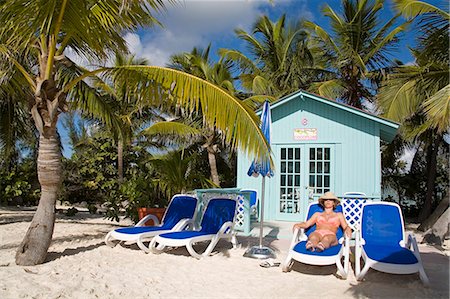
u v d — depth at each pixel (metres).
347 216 9.41
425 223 11.62
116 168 21.00
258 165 7.65
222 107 5.69
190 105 5.90
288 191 12.62
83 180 20.50
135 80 6.42
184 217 8.55
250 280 5.84
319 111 12.48
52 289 5.00
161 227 8.30
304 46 20.80
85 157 20.56
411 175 18.22
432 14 10.37
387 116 11.98
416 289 5.43
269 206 12.71
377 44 18.52
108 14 6.21
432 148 16.09
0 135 12.40
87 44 6.52
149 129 16.34
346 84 19.06
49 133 6.25
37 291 4.87
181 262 6.87
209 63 20.75
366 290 5.39
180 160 11.58
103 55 6.62
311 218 6.97
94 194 20.89
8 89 7.07
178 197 9.02
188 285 5.53
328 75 20.48
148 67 6.18
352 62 18.72
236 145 5.69
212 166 19.23
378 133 11.84
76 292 4.95
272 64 21.80
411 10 10.73
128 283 5.46
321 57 20.44
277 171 12.73
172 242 7.04
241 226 10.43
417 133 12.80
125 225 11.91
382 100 12.78
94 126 21.41
